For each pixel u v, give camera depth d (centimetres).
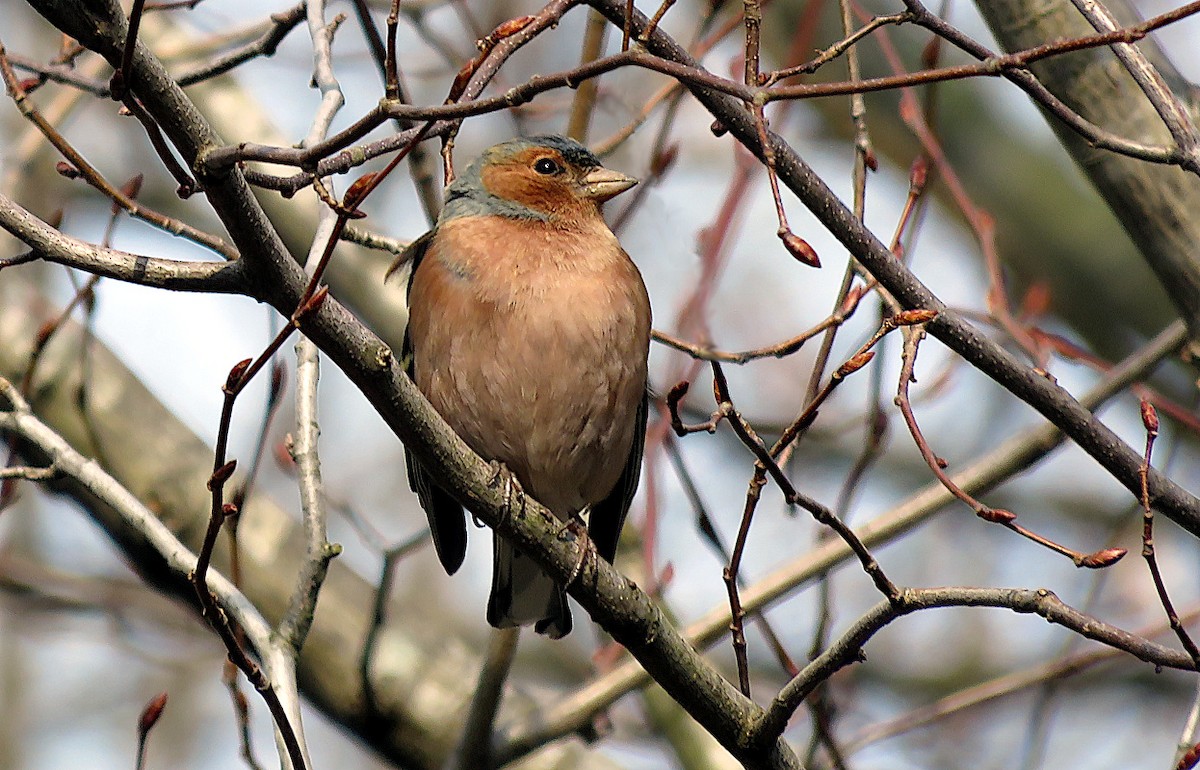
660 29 777
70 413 1204
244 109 1352
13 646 1706
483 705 1025
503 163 989
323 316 683
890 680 1772
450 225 967
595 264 939
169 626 1358
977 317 1034
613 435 947
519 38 759
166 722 1745
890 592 693
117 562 1606
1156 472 789
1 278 1267
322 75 857
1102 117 893
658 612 794
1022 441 987
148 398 1245
